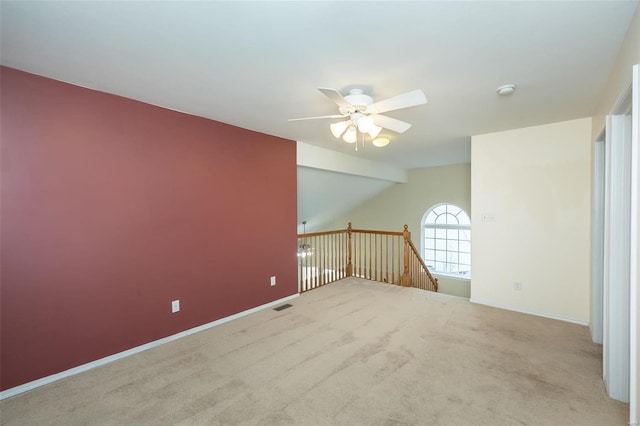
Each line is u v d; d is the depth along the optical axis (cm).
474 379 221
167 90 241
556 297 338
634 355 145
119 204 255
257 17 148
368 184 659
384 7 140
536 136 346
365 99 219
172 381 222
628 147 191
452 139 408
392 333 302
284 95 252
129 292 262
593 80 223
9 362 206
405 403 195
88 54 186
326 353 262
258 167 371
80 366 235
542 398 199
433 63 197
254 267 369
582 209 322
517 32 162
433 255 712
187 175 301
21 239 209
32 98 212
